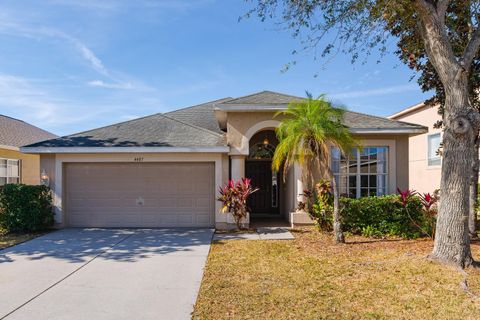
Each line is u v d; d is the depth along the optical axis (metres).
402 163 12.62
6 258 8.10
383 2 7.87
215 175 12.41
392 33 9.98
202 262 7.68
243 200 11.62
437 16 7.04
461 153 6.86
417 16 7.86
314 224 11.92
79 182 12.60
